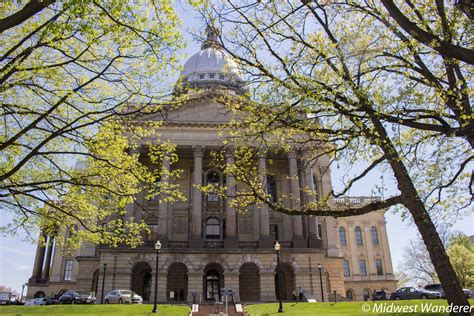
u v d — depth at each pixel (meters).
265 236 51.09
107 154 16.67
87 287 52.09
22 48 14.66
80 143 15.52
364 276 79.88
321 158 58.66
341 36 12.19
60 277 70.44
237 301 45.16
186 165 57.88
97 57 14.60
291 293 51.88
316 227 52.81
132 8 12.05
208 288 51.75
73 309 30.31
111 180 17.33
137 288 50.03
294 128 12.57
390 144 11.48
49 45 12.31
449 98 11.94
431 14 12.98
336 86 11.63
